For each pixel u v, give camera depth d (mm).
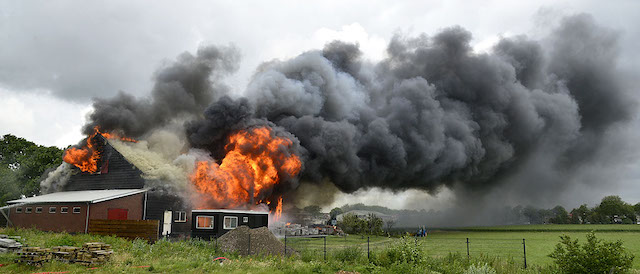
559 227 70688
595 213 119562
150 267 15633
